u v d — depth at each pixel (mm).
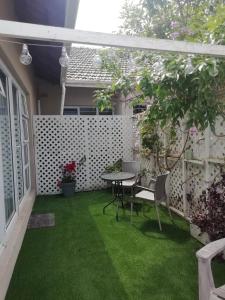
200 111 2244
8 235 2943
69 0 2332
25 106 5258
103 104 3838
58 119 6074
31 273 2676
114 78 3791
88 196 5789
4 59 2902
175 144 4418
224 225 2678
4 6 2732
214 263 2721
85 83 7652
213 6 3223
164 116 2693
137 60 3178
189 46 1718
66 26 2793
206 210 2988
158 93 2355
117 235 3564
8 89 3332
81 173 6359
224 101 2311
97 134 6434
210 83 2129
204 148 3537
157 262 2809
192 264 2752
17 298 2279
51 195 5992
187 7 3754
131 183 4922
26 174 5023
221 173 3064
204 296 1798
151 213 4496
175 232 3619
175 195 4500
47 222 4148
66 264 2842
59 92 8266
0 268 2295
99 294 2305
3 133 2979
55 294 2324
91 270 2701
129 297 2246
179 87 2287
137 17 4609
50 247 3264
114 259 2908
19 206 3906
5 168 3021
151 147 5289
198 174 3762
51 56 4867
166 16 4016
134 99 3570
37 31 1447
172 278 2508
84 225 3984
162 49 1666
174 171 4500
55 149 6098
